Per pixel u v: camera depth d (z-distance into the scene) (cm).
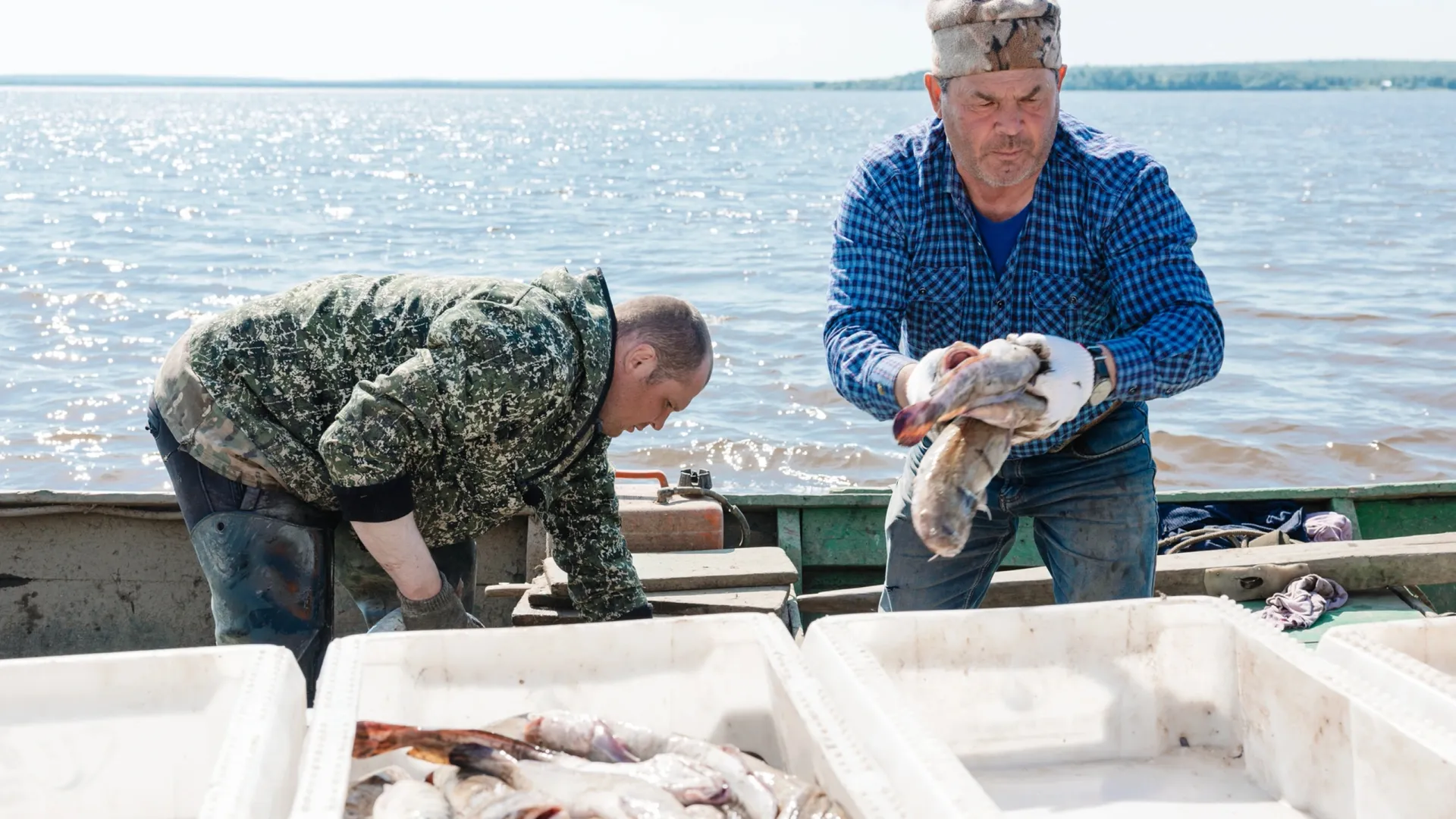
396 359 294
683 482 464
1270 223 2745
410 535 287
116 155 5978
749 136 9419
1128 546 320
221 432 297
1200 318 287
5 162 5222
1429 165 5284
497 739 188
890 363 281
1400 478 1002
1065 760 219
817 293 1719
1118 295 306
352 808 178
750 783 179
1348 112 18325
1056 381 221
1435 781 175
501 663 209
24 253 2072
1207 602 223
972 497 214
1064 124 317
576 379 291
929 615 215
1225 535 495
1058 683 219
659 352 299
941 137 312
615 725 195
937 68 286
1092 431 314
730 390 1202
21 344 1348
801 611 476
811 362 1304
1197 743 221
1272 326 1503
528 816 174
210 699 193
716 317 1536
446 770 187
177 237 2388
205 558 304
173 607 458
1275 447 1061
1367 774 188
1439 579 457
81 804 191
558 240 2395
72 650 457
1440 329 1466
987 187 307
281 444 296
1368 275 1920
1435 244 2333
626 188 3909
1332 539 501
